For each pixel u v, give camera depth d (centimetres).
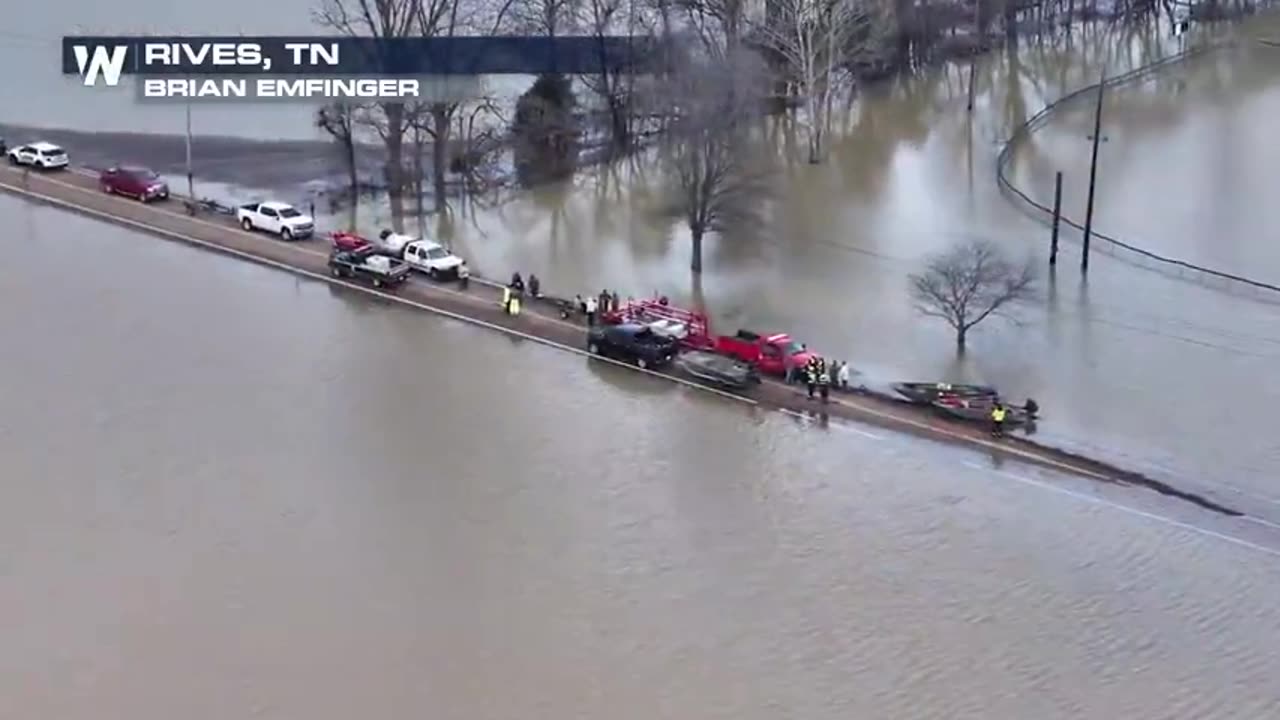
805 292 8400
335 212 9819
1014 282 7981
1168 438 6631
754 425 6744
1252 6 15562
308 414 6800
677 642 5194
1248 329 7925
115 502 6022
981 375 7288
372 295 8231
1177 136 11700
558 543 5781
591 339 7438
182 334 7650
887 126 11938
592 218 9850
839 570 5612
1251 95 12862
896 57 13150
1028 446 6544
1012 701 4891
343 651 5109
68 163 10350
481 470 6319
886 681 4994
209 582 5484
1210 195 10294
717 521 5947
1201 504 6062
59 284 8269
